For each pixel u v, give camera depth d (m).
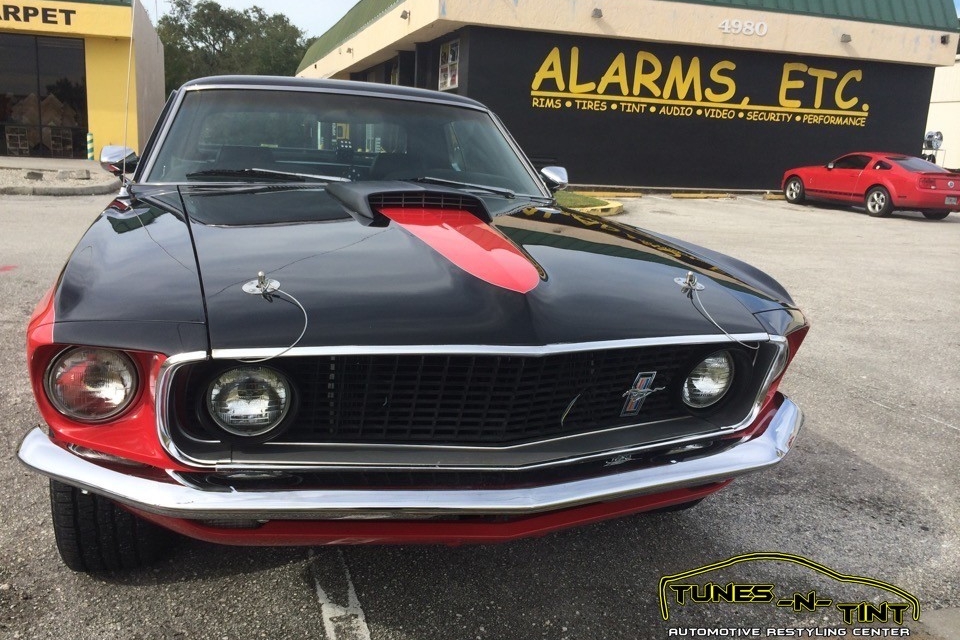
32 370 1.71
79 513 2.03
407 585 2.31
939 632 2.23
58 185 12.45
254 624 2.09
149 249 2.04
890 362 4.95
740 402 2.15
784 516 2.86
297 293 1.82
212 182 2.87
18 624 2.03
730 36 17.62
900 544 2.70
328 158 3.08
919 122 20.09
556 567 2.46
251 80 3.21
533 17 16.22
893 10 18.80
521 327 1.81
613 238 2.65
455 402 1.83
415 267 2.01
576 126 17.48
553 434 1.92
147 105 22.75
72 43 19.62
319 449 1.77
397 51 20.69
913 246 10.80
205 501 1.64
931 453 3.50
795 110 19.09
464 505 1.72
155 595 2.19
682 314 2.05
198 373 1.69
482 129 3.49
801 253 9.60
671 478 1.93
